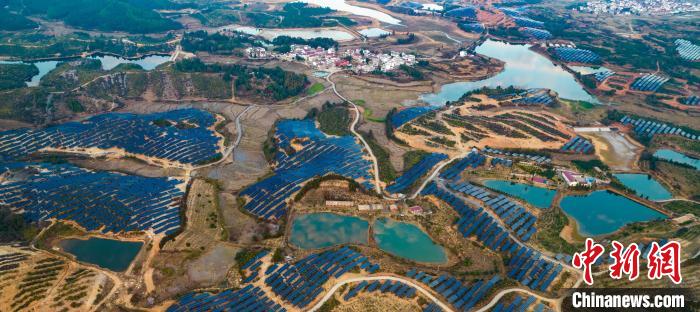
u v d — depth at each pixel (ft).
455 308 526.57
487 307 529.04
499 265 613.93
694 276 571.69
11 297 536.42
